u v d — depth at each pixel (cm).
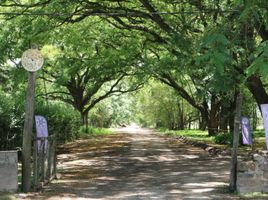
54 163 1371
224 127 3716
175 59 1973
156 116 7762
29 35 1589
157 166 1759
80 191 1130
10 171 1035
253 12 578
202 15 1162
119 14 1445
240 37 765
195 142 3114
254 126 4281
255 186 1050
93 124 7231
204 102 3669
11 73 2309
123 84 4647
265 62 445
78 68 2731
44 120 1208
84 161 1992
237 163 1080
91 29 2247
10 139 1678
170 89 5534
